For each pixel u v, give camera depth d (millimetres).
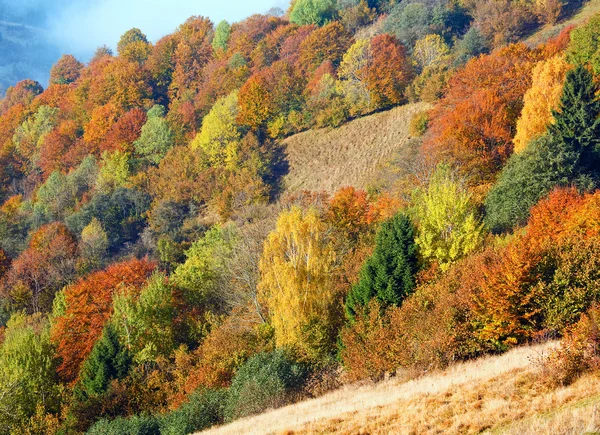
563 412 16781
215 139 96750
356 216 57031
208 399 35250
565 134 47688
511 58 75188
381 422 22188
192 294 56875
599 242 29859
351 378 33469
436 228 38250
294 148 94812
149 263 65625
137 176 100312
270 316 43062
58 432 39188
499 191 46625
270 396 33062
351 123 94375
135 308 48844
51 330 55781
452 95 76625
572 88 49094
